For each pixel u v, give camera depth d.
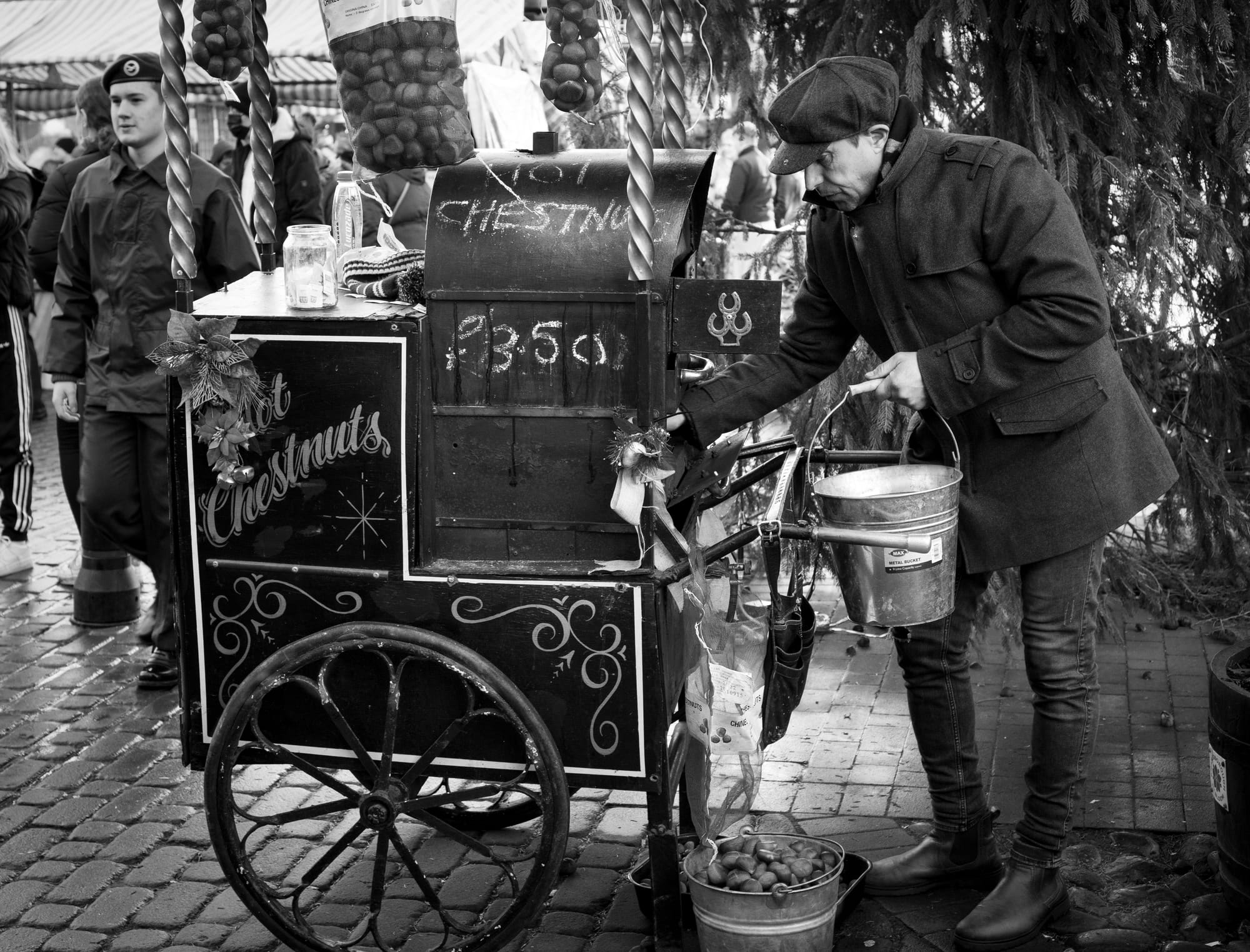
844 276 2.93
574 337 2.54
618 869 3.25
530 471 2.61
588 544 2.62
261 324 2.59
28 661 4.76
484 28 6.43
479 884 3.17
